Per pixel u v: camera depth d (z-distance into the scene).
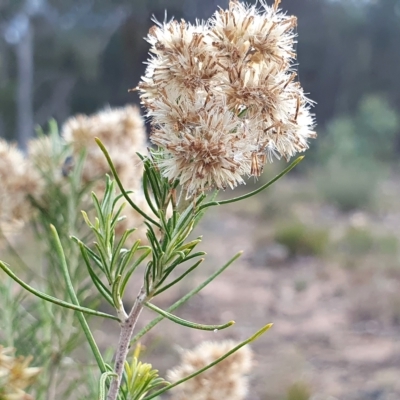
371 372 6.20
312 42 31.81
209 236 13.36
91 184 2.02
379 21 31.48
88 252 1.10
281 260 11.12
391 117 24.72
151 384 1.16
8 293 1.81
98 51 26.83
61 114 28.47
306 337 7.30
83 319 1.06
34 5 25.64
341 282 9.73
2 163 1.96
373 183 17.86
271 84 1.02
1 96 27.38
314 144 25.05
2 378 1.08
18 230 2.06
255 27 1.02
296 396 5.43
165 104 0.97
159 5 23.02
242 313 8.20
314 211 16.36
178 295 8.64
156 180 1.02
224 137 0.96
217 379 1.75
